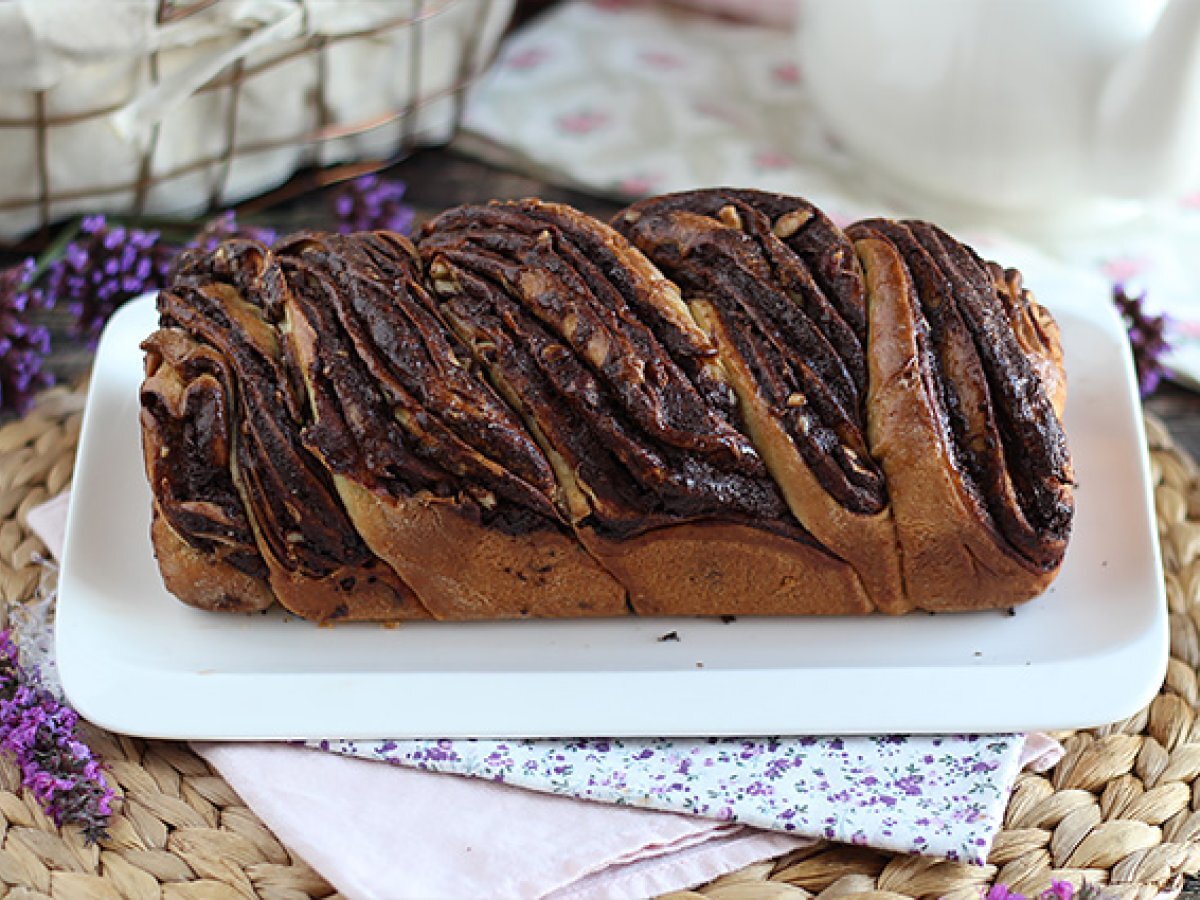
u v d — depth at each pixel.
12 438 0.81
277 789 0.66
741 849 0.66
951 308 0.70
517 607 0.71
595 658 0.70
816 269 0.70
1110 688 0.69
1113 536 0.74
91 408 0.77
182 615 0.71
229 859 0.66
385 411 0.68
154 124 0.89
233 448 0.69
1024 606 0.72
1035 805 0.68
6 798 0.67
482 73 0.99
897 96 0.91
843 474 0.68
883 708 0.68
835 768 0.67
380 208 0.92
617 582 0.71
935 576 0.70
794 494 0.69
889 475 0.69
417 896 0.63
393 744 0.67
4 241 0.92
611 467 0.68
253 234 0.86
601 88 1.03
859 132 0.94
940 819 0.65
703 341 0.69
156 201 0.93
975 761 0.67
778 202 0.72
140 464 0.76
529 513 0.69
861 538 0.69
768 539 0.70
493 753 0.67
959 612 0.72
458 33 0.95
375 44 0.93
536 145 0.99
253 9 0.86
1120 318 0.81
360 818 0.65
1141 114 0.87
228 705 0.68
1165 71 0.85
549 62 1.04
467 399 0.68
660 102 1.02
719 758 0.67
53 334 0.90
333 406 0.68
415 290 0.70
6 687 0.70
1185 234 0.96
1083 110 0.88
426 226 0.73
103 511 0.74
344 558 0.69
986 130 0.90
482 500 0.68
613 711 0.68
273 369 0.69
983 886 0.65
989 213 0.96
